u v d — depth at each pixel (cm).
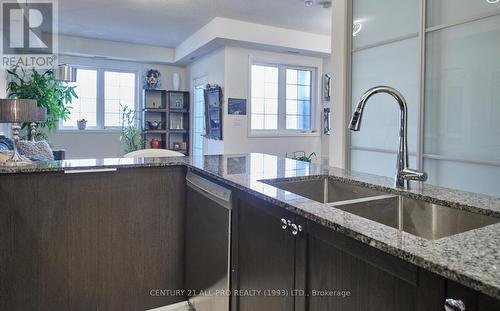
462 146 268
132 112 747
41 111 321
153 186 211
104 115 732
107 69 727
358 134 360
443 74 280
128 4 465
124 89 748
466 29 264
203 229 189
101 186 197
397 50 317
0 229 177
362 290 91
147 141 746
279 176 175
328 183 185
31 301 184
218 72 601
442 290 71
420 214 139
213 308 177
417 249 78
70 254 191
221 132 589
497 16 244
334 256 101
